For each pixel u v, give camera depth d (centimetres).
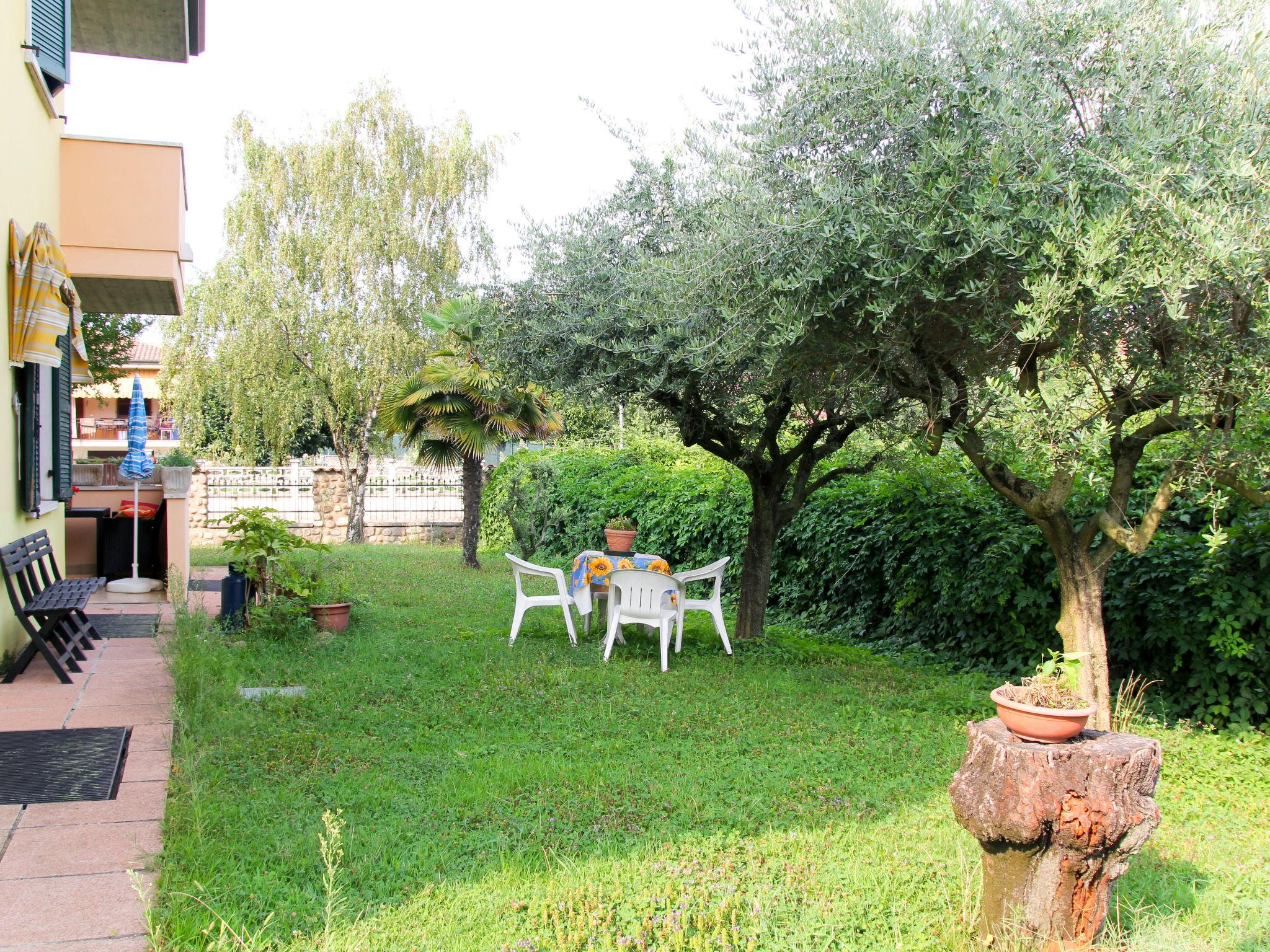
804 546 1060
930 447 593
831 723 592
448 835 393
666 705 632
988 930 317
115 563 1091
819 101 500
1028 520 760
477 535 1563
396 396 1573
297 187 2102
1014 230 445
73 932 290
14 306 664
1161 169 412
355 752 504
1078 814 291
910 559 894
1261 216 388
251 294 2008
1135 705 620
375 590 1217
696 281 547
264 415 2053
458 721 574
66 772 433
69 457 885
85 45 1034
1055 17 452
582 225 776
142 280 863
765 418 877
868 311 508
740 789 464
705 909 328
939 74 460
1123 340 471
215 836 375
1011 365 529
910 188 479
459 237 2217
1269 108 419
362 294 2120
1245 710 592
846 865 373
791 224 494
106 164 850
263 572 875
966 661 817
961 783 321
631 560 872
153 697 575
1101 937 310
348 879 345
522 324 794
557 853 378
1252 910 349
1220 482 490
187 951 283
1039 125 442
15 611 601
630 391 777
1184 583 613
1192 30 436
